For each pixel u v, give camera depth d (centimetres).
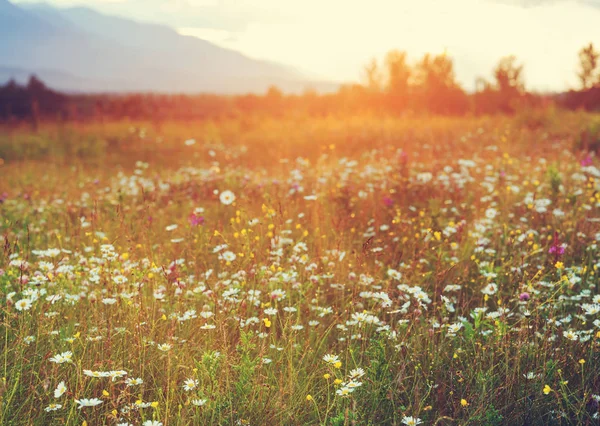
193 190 896
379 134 1644
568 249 539
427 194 765
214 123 2464
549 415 312
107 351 340
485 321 382
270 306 408
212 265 527
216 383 314
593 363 348
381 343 354
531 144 1236
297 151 1519
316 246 562
